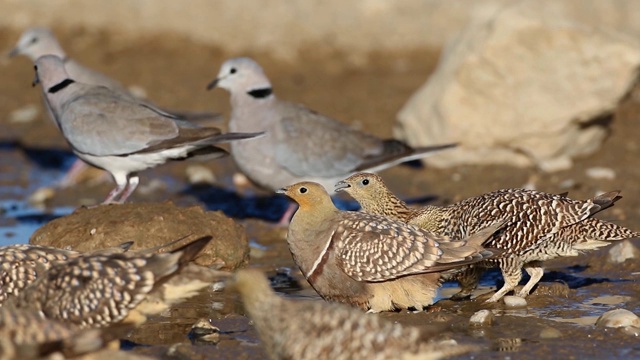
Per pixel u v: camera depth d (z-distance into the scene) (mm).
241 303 11297
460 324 10266
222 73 14977
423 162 17516
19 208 15789
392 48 23531
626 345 9531
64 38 24234
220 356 9477
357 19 23719
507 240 10852
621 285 11531
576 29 16797
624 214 14383
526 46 16812
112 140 13578
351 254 10414
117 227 11922
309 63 23344
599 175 16281
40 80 14414
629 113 19484
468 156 17188
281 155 14617
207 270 8891
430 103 17391
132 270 8812
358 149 14828
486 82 16875
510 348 9516
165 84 22062
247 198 16422
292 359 8281
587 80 16688
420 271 10281
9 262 9617
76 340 7926
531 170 16922
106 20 24422
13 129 20156
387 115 20109
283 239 14203
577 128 16969
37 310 8867
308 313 8297
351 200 16094
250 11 23906
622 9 22359
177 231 12031
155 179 17281
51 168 18141
